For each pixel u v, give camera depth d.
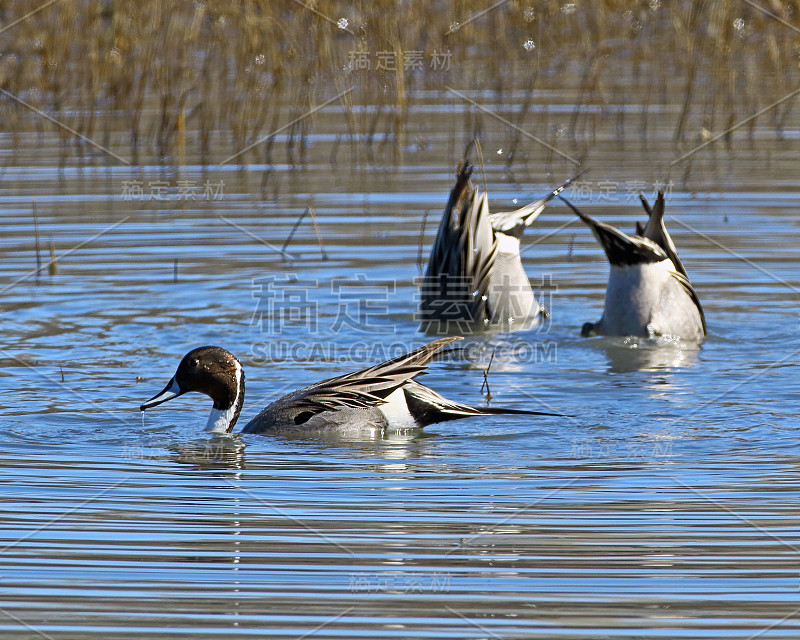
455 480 9.46
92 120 25.83
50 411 11.30
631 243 13.88
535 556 7.91
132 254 17.48
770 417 10.95
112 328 14.19
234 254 17.53
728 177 22.34
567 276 17.16
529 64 31.95
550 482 9.33
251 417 11.38
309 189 21.61
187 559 7.93
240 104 27.42
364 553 8.02
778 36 31.89
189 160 24.09
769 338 13.97
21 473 9.59
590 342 14.05
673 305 14.02
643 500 8.89
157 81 28.42
